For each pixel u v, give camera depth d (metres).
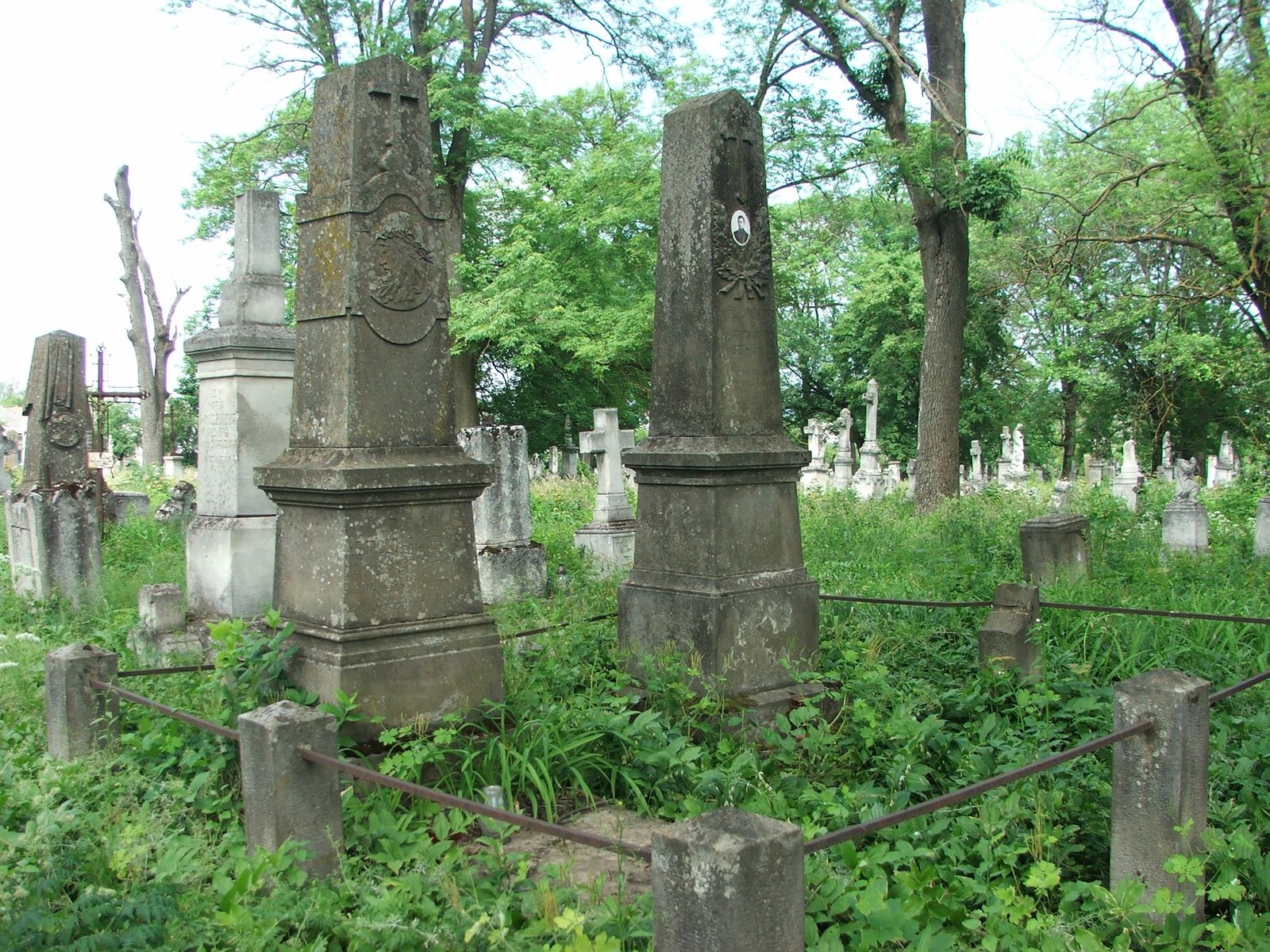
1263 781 5.23
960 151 17.92
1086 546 10.56
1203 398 28.89
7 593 11.64
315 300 5.85
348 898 3.97
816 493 21.08
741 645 6.57
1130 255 23.97
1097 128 12.89
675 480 6.79
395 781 3.71
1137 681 4.11
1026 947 3.69
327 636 5.50
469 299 25.48
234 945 3.56
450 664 5.75
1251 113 9.95
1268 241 11.22
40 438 13.36
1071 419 38.03
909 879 3.82
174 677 6.42
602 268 26.69
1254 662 7.19
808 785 5.19
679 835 2.96
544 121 27.42
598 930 3.60
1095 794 4.92
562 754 5.38
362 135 5.79
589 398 35.94
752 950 2.87
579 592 10.69
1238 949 3.71
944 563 10.88
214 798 4.89
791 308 47.03
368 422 5.70
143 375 29.14
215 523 9.47
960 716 6.58
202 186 29.38
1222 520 17.56
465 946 3.53
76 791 4.90
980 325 36.12
